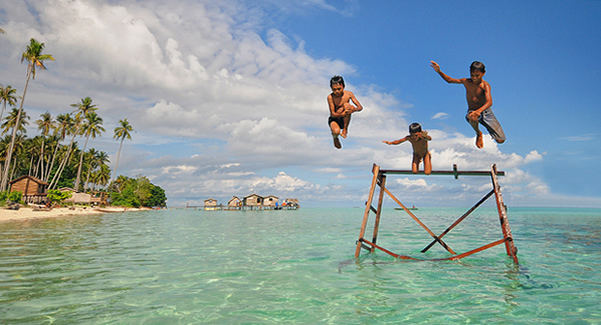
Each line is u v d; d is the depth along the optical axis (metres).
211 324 4.91
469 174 10.25
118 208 66.38
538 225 30.05
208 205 88.69
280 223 32.47
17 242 13.77
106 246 13.33
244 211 86.06
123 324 4.88
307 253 11.88
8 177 73.50
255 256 11.19
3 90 54.81
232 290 6.82
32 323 4.88
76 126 66.44
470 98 7.05
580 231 22.80
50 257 10.52
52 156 74.19
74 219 30.47
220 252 12.07
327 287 7.10
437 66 7.32
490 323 5.04
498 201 9.86
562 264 9.81
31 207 42.12
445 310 5.64
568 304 5.97
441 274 8.41
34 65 48.25
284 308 5.70
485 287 7.12
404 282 7.55
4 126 59.72
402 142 8.49
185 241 15.62
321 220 39.91
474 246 14.11
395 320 5.16
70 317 5.15
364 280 7.73
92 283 7.29
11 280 7.47
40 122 65.12
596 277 8.09
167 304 5.86
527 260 10.50
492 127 6.59
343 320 5.14
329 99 6.99
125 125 76.62
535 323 5.05
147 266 9.27
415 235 19.17
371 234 19.72
